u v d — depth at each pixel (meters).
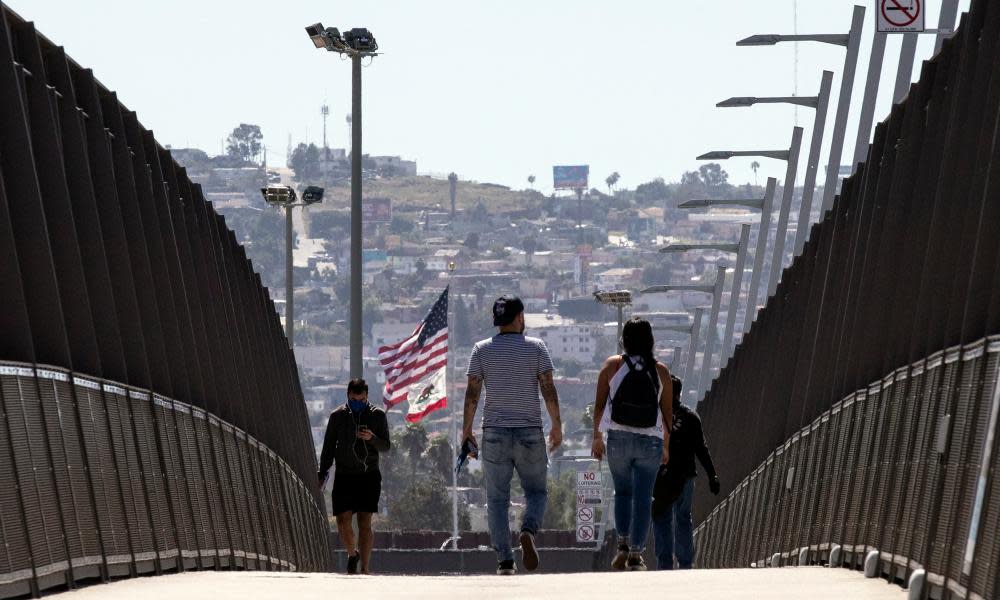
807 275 58.34
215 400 47.69
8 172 29.45
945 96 34.16
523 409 31.41
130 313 37.31
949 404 26.36
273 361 70.50
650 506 32.03
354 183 73.38
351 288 72.50
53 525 27.09
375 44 72.56
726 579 27.77
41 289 29.61
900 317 35.75
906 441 31.19
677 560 39.09
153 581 30.28
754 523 63.66
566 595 24.25
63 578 27.25
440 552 145.50
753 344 74.25
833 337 46.94
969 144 30.06
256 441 57.34
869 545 33.41
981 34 30.69
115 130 39.97
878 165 43.94
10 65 29.45
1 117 29.39
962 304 28.33
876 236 41.38
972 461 23.48
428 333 108.31
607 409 32.38
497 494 31.53
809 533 45.22
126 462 33.84
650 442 31.91
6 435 25.19
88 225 34.81
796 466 51.34
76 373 30.42
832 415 43.84
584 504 150.12
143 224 42.25
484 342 31.73
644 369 32.00
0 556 23.77
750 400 73.06
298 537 69.75
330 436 40.16
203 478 43.19
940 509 25.70
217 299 53.50
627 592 24.73
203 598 24.39
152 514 35.75
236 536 48.66
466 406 31.69
